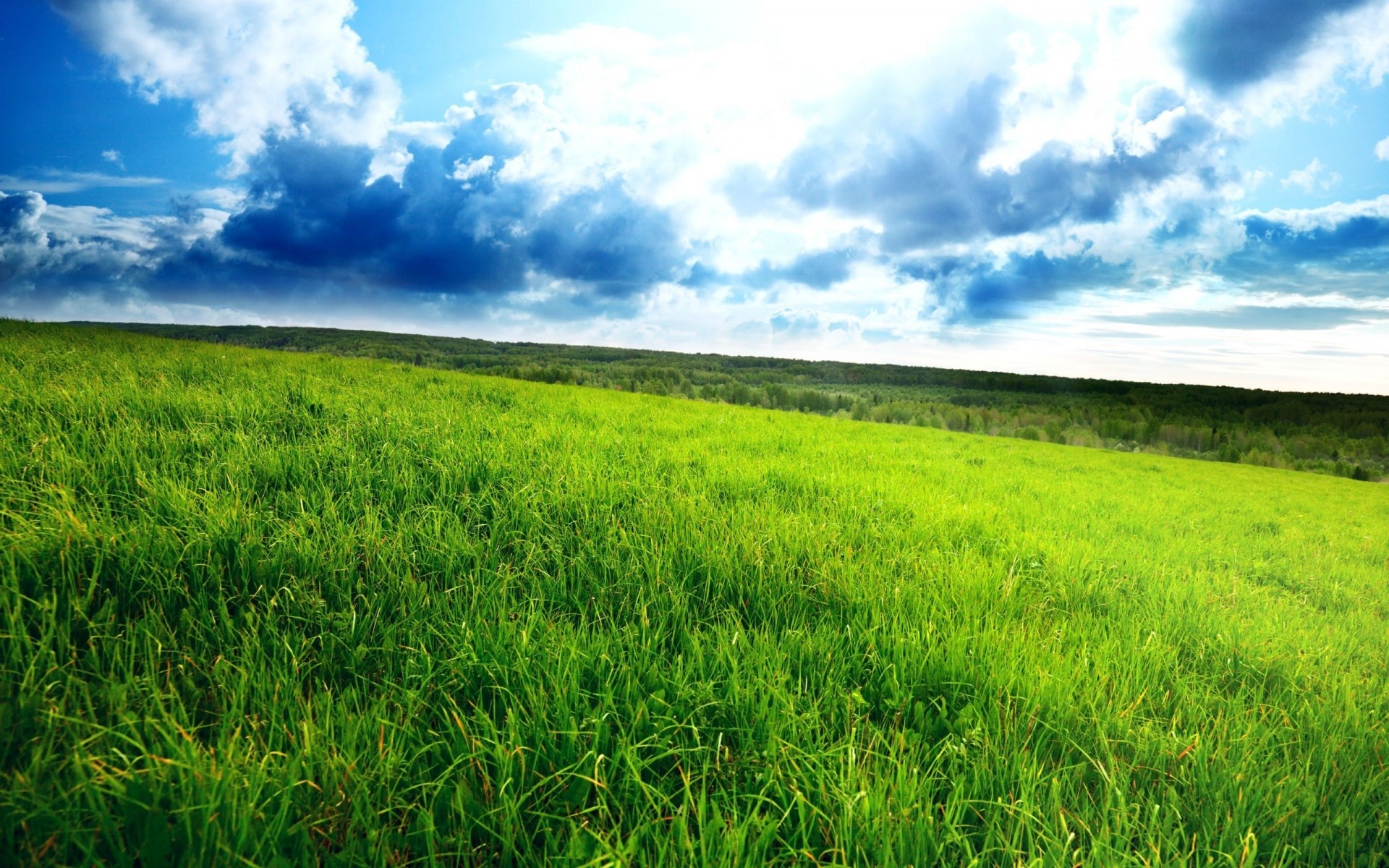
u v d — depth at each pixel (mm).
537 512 4281
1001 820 1853
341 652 2533
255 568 2939
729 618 3166
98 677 2100
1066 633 3430
